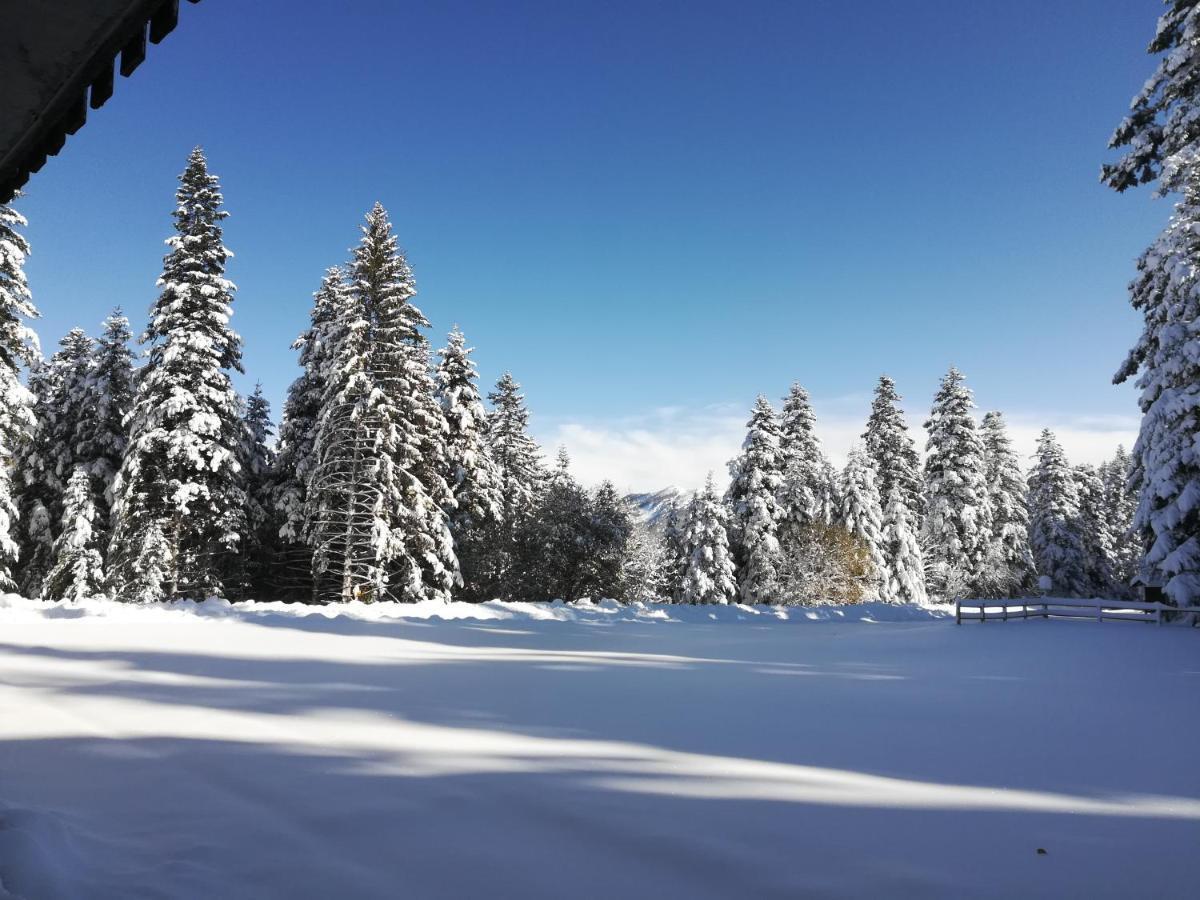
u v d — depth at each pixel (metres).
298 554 32.16
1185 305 18.97
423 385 29.84
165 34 3.42
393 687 8.91
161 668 9.70
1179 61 18.20
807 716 7.62
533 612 20.08
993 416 45.34
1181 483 18.73
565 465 54.28
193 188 25.61
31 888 3.15
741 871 3.79
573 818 4.53
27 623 14.42
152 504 24.23
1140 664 11.93
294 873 3.67
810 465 40.53
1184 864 3.90
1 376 21.89
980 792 5.12
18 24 3.26
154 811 4.52
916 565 40.00
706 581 36.75
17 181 4.77
